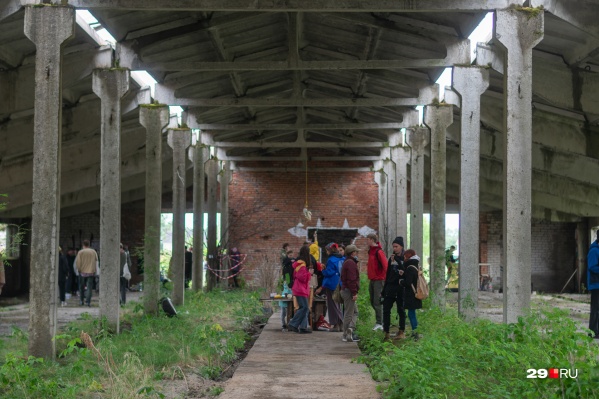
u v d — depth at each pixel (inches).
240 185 1349.7
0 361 406.0
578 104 613.0
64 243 1348.4
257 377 384.2
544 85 615.2
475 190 585.0
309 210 1342.3
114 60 584.7
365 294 665.6
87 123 754.8
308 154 1349.7
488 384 317.7
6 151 716.7
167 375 382.6
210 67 594.9
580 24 487.2
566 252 1344.7
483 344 375.2
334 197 1344.7
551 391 271.9
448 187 1284.4
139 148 999.6
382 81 773.3
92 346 346.0
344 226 1338.6
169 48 636.7
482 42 589.6
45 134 435.5
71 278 1093.8
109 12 527.2
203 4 461.4
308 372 401.4
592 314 553.3
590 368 243.6
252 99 728.3
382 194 1310.3
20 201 1033.5
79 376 350.9
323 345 528.4
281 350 500.1
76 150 908.0
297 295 610.9
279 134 1181.1
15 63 605.9
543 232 1350.9
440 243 695.7
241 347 530.0
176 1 460.1
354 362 438.6
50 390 316.5
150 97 733.3
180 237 836.0
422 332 500.7
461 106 585.6
